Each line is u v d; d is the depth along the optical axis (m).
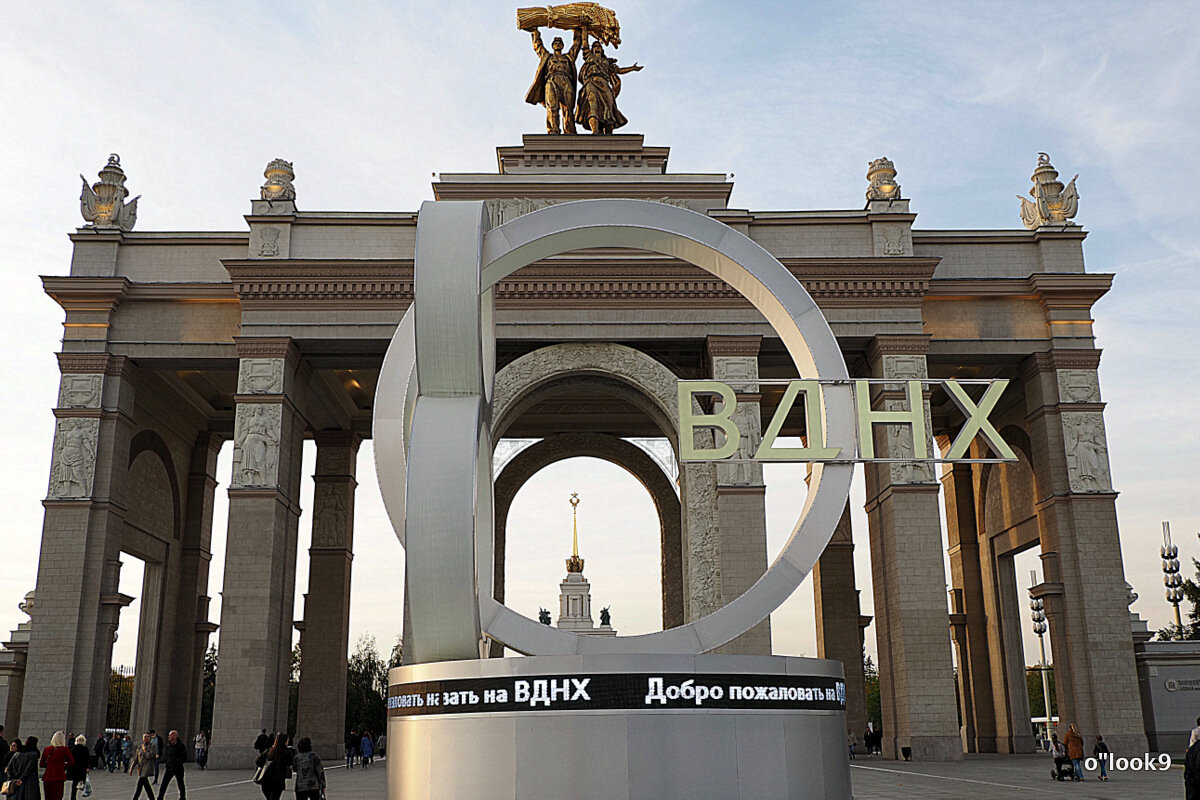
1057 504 34.50
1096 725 32.56
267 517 32.94
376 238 35.72
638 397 35.72
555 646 15.02
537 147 37.06
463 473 12.41
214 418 43.25
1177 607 49.50
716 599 32.84
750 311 35.00
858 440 15.48
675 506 44.38
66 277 34.84
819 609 43.34
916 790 21.19
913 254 36.47
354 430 42.81
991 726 41.38
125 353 34.91
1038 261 36.94
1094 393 35.19
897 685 33.03
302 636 39.84
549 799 11.55
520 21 39.81
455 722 12.04
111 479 33.94
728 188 35.97
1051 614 34.09
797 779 12.30
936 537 33.16
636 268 34.97
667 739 11.73
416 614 12.33
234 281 34.66
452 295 13.06
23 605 37.53
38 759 14.73
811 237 36.12
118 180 37.09
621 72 40.00
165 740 39.00
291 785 24.77
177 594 41.25
